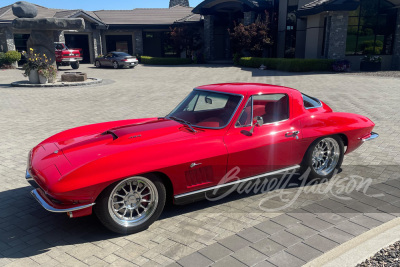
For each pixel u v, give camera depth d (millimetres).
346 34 23875
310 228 3670
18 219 4078
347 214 3986
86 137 4352
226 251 3268
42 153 4008
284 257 3146
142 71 26750
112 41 38312
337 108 10758
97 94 14719
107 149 3695
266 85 4918
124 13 40219
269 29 28484
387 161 5930
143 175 3604
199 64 33125
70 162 3553
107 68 30078
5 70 26938
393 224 3781
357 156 6207
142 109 11219
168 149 3791
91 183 3330
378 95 13500
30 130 8438
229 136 4199
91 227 3877
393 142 7098
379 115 9750
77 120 9609
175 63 33656
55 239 3629
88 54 37562
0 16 28719
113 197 3535
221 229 3756
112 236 3668
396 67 25938
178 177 3805
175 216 4094
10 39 29062
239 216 4051
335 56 24172
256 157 4336
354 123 5137
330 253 3197
